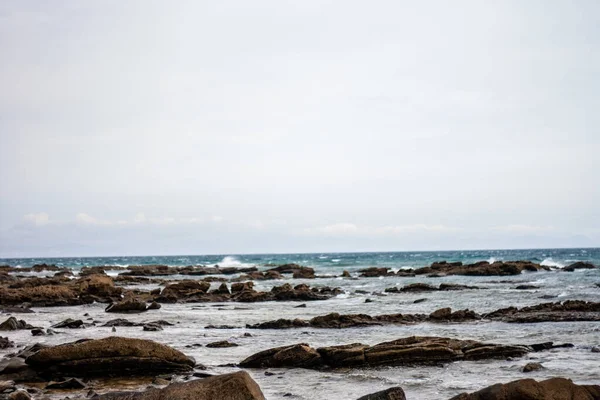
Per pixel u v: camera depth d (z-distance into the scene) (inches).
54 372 675.4
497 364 733.3
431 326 1112.2
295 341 960.3
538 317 1159.0
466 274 2797.7
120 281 2780.5
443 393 583.5
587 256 5757.9
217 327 1167.0
